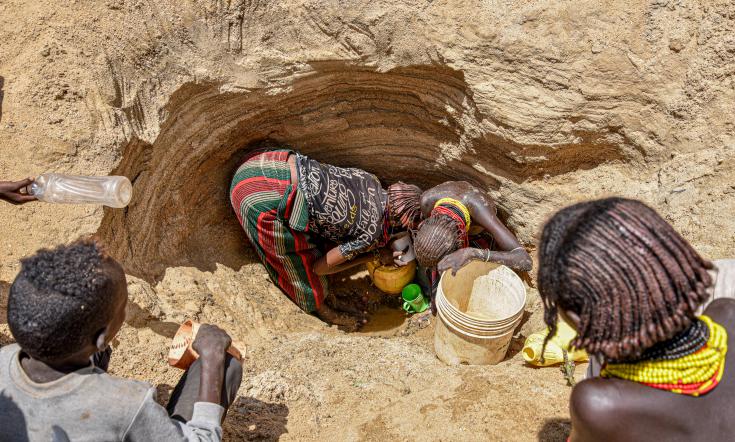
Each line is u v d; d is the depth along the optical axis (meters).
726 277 1.97
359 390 3.28
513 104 3.92
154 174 3.86
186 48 3.83
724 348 1.42
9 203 3.12
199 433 1.97
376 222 4.27
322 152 4.73
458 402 3.09
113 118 3.47
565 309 1.42
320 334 4.08
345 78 4.20
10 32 3.46
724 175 3.54
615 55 3.71
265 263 4.52
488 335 3.50
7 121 3.26
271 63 4.02
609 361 1.48
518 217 4.47
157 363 3.12
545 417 2.93
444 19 3.83
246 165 4.26
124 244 3.56
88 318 1.66
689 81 3.64
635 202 1.40
